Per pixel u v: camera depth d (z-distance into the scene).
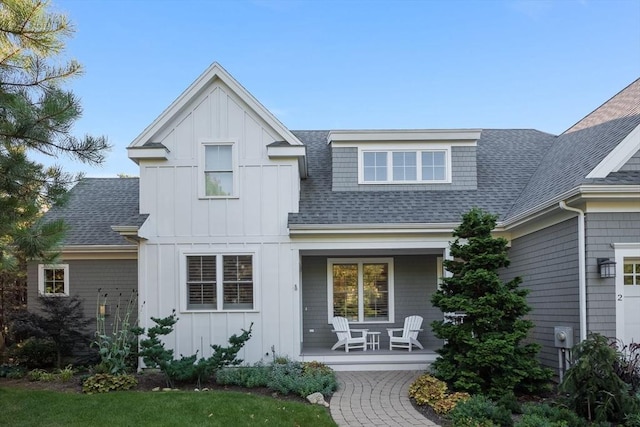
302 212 12.28
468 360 8.62
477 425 6.88
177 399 8.23
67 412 7.61
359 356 11.93
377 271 14.66
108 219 15.38
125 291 14.49
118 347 10.39
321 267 14.58
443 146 13.95
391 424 7.42
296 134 17.45
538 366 8.76
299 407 8.03
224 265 12.03
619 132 10.20
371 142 13.88
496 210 12.71
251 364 11.69
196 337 11.82
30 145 6.92
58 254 7.87
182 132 12.15
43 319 12.39
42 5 6.45
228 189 12.13
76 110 6.78
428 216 12.24
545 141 16.70
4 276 16.78
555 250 10.34
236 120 12.15
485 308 8.67
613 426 7.04
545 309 10.81
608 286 9.12
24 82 6.78
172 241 11.97
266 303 11.91
